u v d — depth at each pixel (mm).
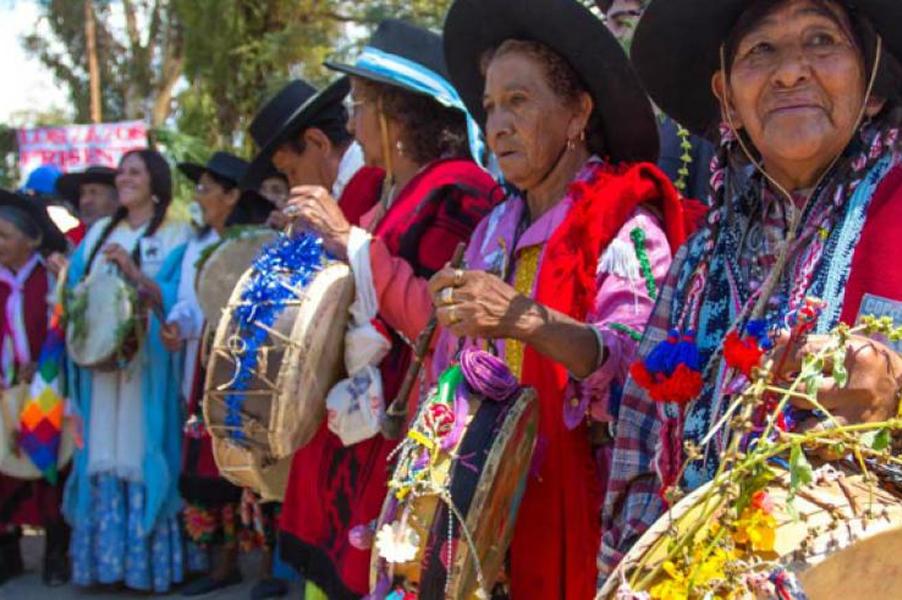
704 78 2053
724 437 1658
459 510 2057
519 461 2164
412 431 2133
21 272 5539
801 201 1794
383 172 3400
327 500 2926
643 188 2301
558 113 2434
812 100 1720
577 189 2354
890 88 1816
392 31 3027
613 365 2143
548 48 2443
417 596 2092
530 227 2445
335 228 2799
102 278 5016
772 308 1764
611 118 2477
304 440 2820
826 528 1415
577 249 2260
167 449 5199
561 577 2240
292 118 3650
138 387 5113
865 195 1709
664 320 1962
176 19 17969
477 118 2844
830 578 1397
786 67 1716
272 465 3078
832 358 1455
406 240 2863
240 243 4203
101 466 5133
